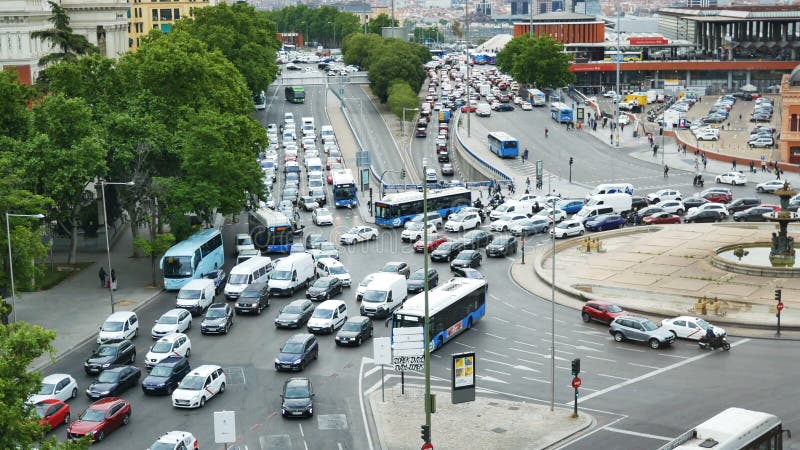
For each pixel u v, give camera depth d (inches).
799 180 7263.8
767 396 3223.4
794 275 4677.7
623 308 4286.4
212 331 4037.9
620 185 6624.0
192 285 4446.4
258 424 3107.8
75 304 4530.0
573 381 3080.7
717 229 5787.4
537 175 7135.8
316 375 3560.5
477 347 3846.0
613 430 2989.7
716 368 3528.5
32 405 2546.8
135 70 5728.3
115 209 5831.7
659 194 6535.4
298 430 3053.6
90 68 5570.9
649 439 2908.5
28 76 7244.1
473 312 4094.5
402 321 3750.0
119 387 3378.4
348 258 5349.4
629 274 4872.0
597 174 7760.8
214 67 6343.5
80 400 3339.1
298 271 4699.8
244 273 4616.1
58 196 4815.5
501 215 6072.8
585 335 3976.4
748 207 6250.0
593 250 5418.3
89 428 2962.6
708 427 2269.9
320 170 7834.6
